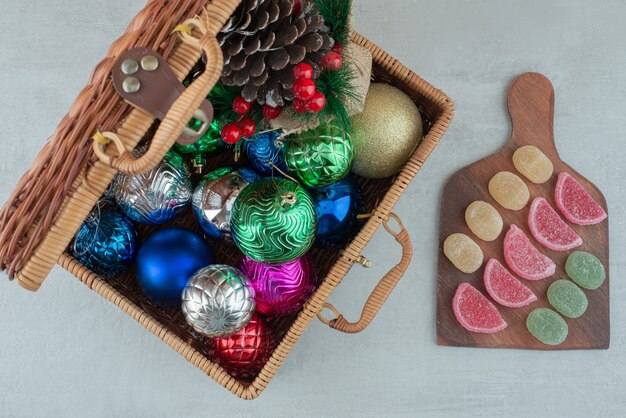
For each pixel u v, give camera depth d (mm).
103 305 698
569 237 694
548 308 694
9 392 692
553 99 706
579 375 703
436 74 715
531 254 692
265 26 482
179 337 567
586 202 695
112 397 694
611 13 717
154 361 696
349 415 698
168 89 433
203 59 498
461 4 716
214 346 571
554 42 716
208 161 623
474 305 690
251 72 496
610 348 704
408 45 715
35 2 708
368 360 700
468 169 702
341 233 581
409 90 601
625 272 708
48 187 436
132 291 601
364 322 567
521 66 714
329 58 503
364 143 566
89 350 695
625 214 709
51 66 708
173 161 561
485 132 710
